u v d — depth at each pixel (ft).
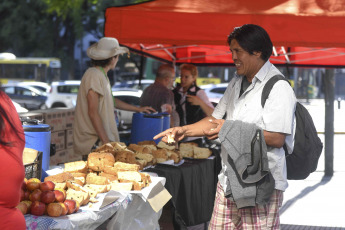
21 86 81.35
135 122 18.65
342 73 94.02
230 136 11.02
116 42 17.57
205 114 24.68
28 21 139.54
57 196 9.66
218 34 19.53
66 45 147.54
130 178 12.13
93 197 10.78
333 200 26.16
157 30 19.62
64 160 23.39
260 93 11.33
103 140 17.15
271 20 19.17
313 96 83.35
